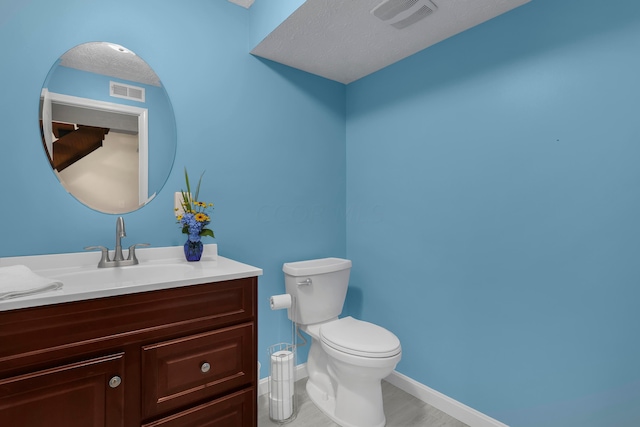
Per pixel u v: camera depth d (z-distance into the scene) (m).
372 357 1.47
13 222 1.26
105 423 0.97
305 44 1.83
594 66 1.26
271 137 2.02
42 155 1.32
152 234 1.58
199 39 1.74
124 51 1.52
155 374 1.05
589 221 1.28
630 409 1.18
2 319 0.83
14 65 1.27
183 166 1.68
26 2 1.29
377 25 1.64
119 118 1.50
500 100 1.55
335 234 2.36
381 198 2.16
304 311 1.88
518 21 1.49
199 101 1.73
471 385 1.68
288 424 1.67
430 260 1.87
